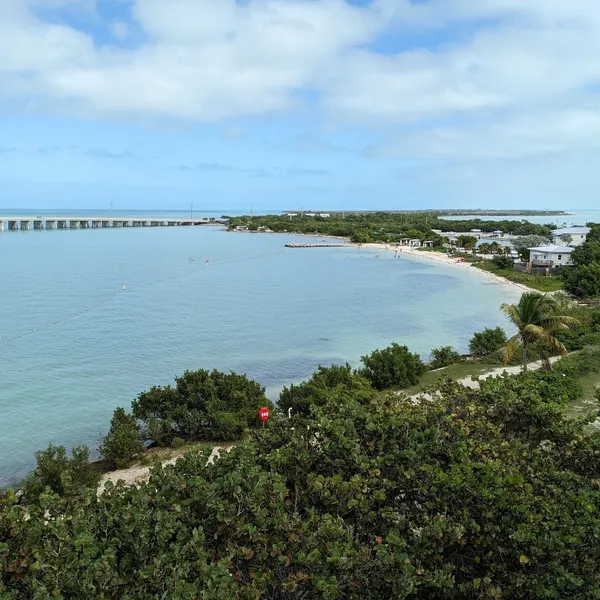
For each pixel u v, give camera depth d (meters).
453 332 67.88
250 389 35.53
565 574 9.71
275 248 183.00
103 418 38.69
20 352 54.62
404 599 9.77
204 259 145.12
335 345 60.75
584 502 11.59
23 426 36.91
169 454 30.53
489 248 159.12
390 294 96.44
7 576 9.15
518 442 14.40
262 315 76.31
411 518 11.98
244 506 10.98
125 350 56.47
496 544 11.01
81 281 101.31
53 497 11.18
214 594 8.62
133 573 9.33
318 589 8.87
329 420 14.82
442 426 14.93
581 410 32.69
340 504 11.90
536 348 45.56
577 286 82.50
